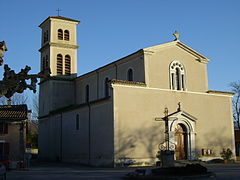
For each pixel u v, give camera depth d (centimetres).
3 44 989
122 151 3234
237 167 3055
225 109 4003
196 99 3806
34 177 2289
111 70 4053
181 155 3581
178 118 3581
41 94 5016
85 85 4584
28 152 3061
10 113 3362
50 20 4984
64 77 4903
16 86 1023
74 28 5131
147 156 3344
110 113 3316
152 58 3581
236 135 4816
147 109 3441
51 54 4884
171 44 3734
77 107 3916
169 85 3644
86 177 2247
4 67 1023
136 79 3612
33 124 7188
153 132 3425
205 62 3966
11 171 2864
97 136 3500
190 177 2019
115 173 2552
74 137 3975
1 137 3241
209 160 3725
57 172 2714
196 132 3706
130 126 3312
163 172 2091
